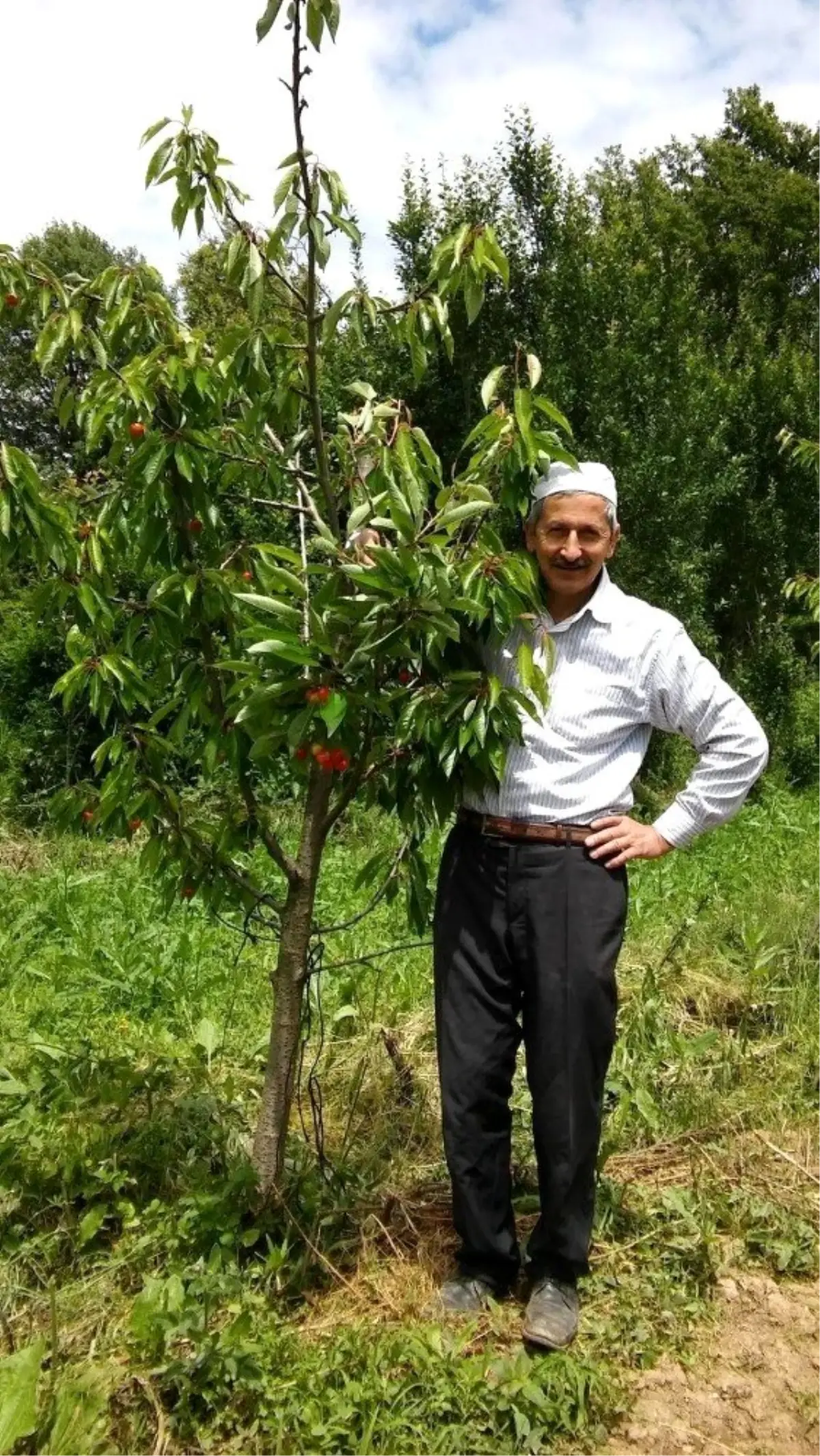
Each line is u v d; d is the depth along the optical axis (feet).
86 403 7.18
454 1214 7.80
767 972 13.94
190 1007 13.34
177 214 7.05
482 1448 6.35
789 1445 6.75
